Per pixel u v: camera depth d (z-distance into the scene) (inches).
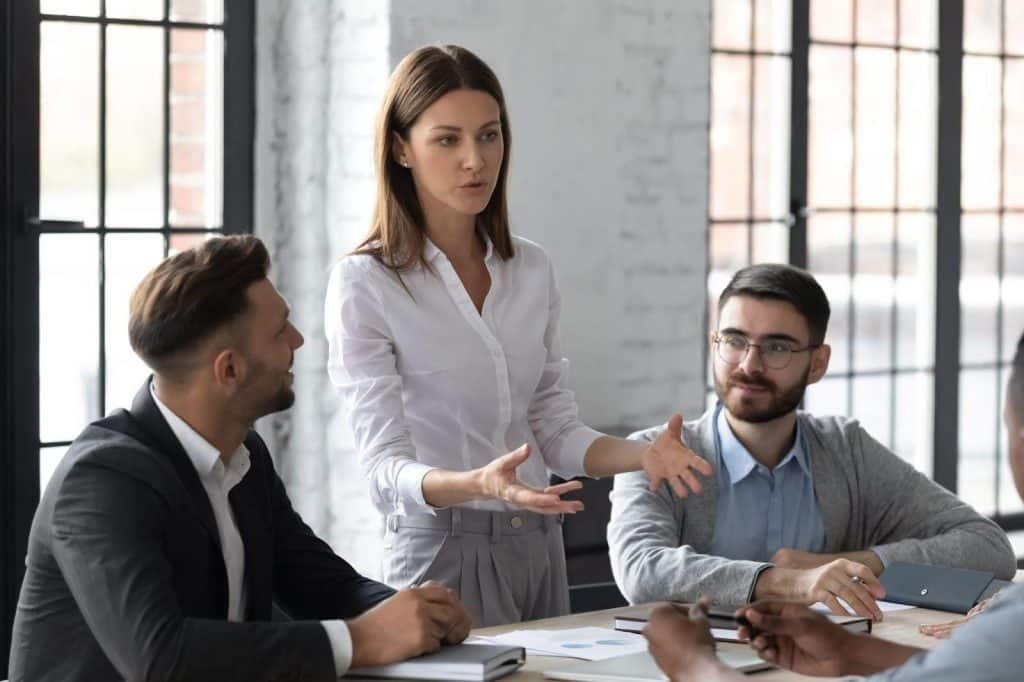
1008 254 302.4
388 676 112.7
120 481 111.0
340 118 220.8
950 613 139.2
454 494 129.2
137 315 116.6
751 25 266.5
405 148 140.6
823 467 155.4
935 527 155.3
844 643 105.5
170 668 107.0
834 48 276.2
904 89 285.3
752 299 149.3
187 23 220.5
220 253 117.4
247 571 121.6
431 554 140.6
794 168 271.9
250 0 225.5
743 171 267.1
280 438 230.5
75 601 112.1
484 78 139.9
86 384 215.9
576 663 119.1
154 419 117.1
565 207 233.5
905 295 288.8
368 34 216.8
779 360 148.8
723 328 151.1
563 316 234.1
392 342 141.6
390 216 141.9
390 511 139.5
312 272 225.1
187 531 114.0
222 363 116.0
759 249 269.9
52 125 211.0
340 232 221.6
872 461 157.5
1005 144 299.9
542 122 230.1
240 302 116.3
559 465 147.9
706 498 152.7
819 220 276.5
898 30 283.6
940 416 293.7
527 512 143.7
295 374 227.8
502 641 125.6
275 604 132.2
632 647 123.8
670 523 150.2
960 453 302.0
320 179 224.2
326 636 110.7
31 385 210.7
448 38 219.9
